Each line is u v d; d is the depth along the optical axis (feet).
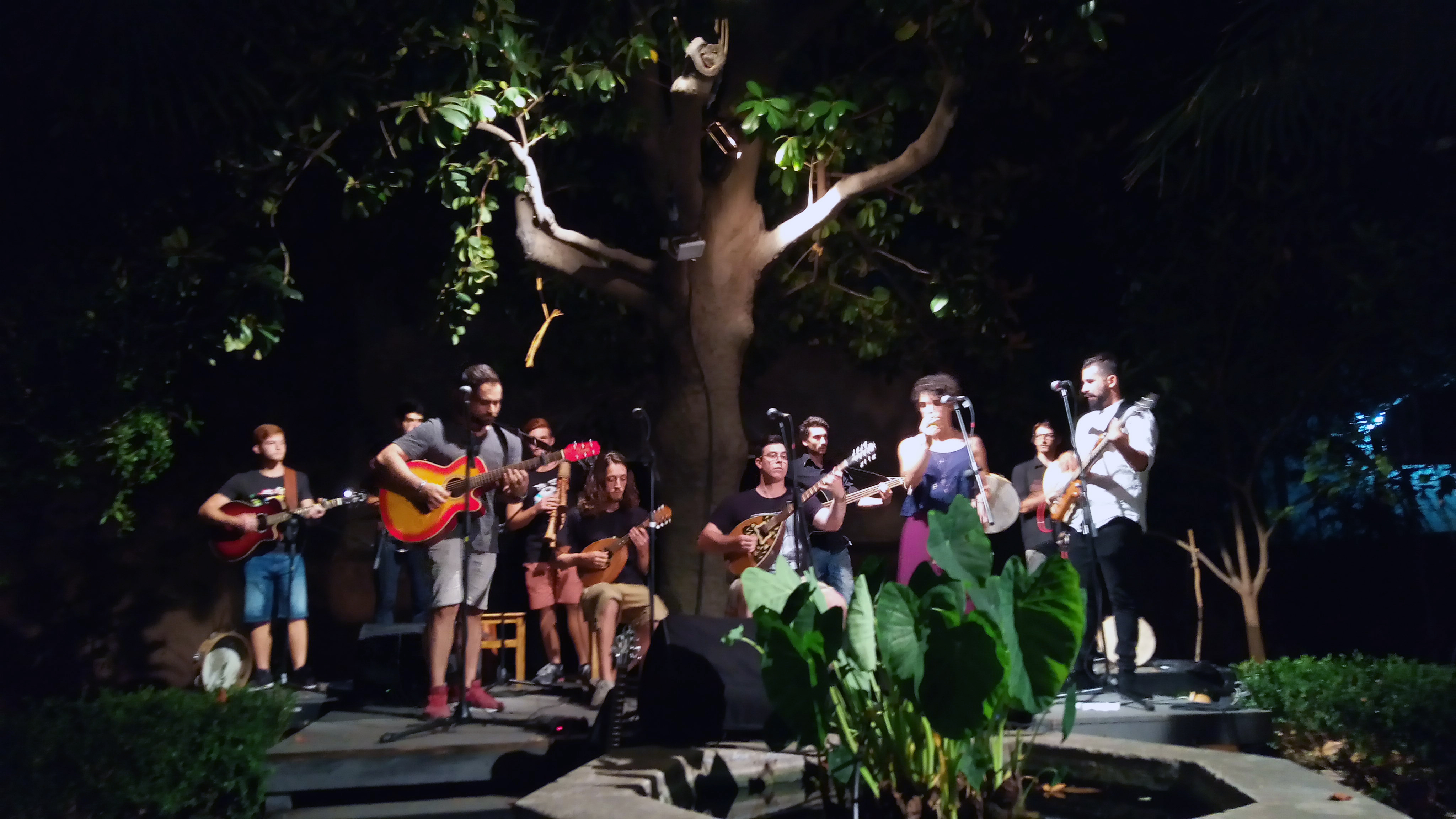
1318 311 25.61
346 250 27.86
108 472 23.48
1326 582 28.48
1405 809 15.61
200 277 20.57
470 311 22.22
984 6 20.29
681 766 11.22
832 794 9.71
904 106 22.27
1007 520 18.85
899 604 8.87
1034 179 28.22
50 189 19.22
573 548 20.15
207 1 16.60
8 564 25.18
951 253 25.94
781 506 17.88
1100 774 11.36
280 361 27.37
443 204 20.77
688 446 21.44
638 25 19.95
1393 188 24.90
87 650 25.59
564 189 26.76
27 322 19.10
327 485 27.27
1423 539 27.45
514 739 16.24
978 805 9.13
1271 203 25.12
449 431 17.17
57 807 14.35
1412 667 16.96
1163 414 25.44
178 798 14.79
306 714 18.47
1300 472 27.73
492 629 23.70
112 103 16.84
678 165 19.42
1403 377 24.62
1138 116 28.27
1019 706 9.26
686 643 13.47
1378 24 14.97
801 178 24.25
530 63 20.15
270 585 21.33
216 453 26.84
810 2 20.90
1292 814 8.41
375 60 19.21
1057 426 27.71
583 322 26.20
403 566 22.84
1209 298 25.55
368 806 15.98
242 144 18.85
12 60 16.66
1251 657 25.48
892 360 28.71
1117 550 17.34
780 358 28.76
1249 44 15.94
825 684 9.05
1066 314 29.45
